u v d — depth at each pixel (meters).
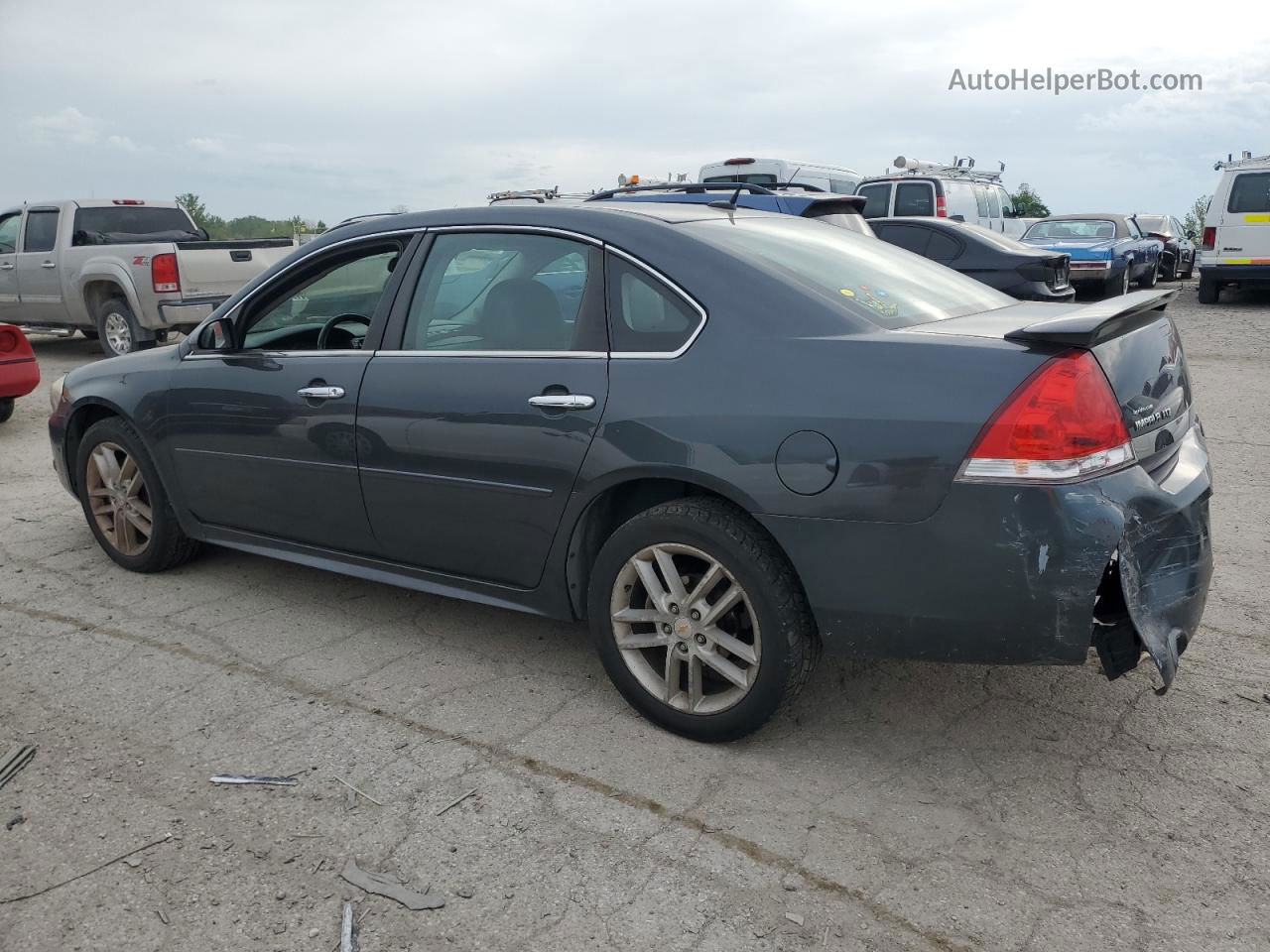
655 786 2.91
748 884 2.49
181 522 4.45
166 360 4.40
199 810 2.81
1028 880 2.49
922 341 2.76
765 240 3.41
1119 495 2.60
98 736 3.22
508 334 3.41
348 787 2.92
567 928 2.34
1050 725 3.24
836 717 3.31
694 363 2.99
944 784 2.91
